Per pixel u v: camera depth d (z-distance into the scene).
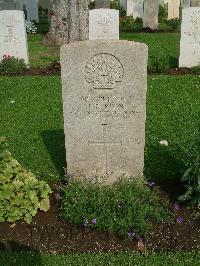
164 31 4.41
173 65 3.06
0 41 2.98
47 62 3.20
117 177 1.43
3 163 1.32
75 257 1.16
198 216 1.32
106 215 1.26
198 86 2.52
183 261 1.14
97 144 1.38
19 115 2.13
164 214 1.32
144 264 1.13
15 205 1.28
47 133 1.92
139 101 1.30
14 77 2.79
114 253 1.19
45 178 1.54
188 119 2.03
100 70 1.26
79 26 3.60
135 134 1.35
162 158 1.65
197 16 2.81
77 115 1.33
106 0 4.67
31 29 4.43
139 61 1.24
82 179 1.42
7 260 1.15
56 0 3.57
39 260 1.15
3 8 4.55
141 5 5.05
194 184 1.32
